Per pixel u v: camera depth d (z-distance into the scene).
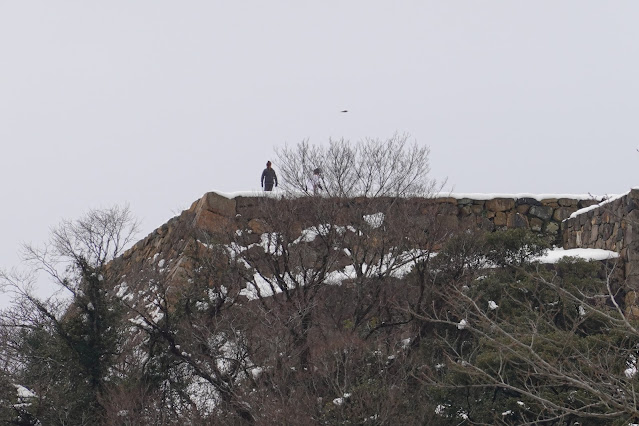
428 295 71.81
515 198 99.06
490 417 58.25
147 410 67.62
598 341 55.31
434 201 92.81
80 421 71.50
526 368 58.00
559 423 54.72
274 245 81.12
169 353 71.62
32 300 79.06
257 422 58.62
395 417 57.72
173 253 98.44
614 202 87.62
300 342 67.50
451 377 60.66
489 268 75.81
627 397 42.72
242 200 97.19
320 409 58.84
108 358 75.62
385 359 63.97
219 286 74.56
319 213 79.25
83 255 81.50
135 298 90.88
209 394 67.75
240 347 67.62
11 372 75.38
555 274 70.12
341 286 74.75
